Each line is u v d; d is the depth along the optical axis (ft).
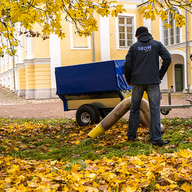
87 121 24.20
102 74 23.24
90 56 77.46
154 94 14.92
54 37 73.77
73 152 14.69
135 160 11.10
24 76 82.99
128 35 81.46
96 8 16.14
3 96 84.02
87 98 25.13
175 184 8.54
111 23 78.69
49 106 52.24
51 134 21.40
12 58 101.04
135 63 15.12
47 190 8.21
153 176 8.93
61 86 25.63
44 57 73.77
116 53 79.66
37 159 13.73
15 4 14.70
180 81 81.05
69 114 37.24
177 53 70.49
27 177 9.81
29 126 25.38
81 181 8.95
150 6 16.25
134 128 15.89
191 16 64.75
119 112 16.97
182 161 9.89
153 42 15.02
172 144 14.34
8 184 8.80
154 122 14.78
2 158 12.73
